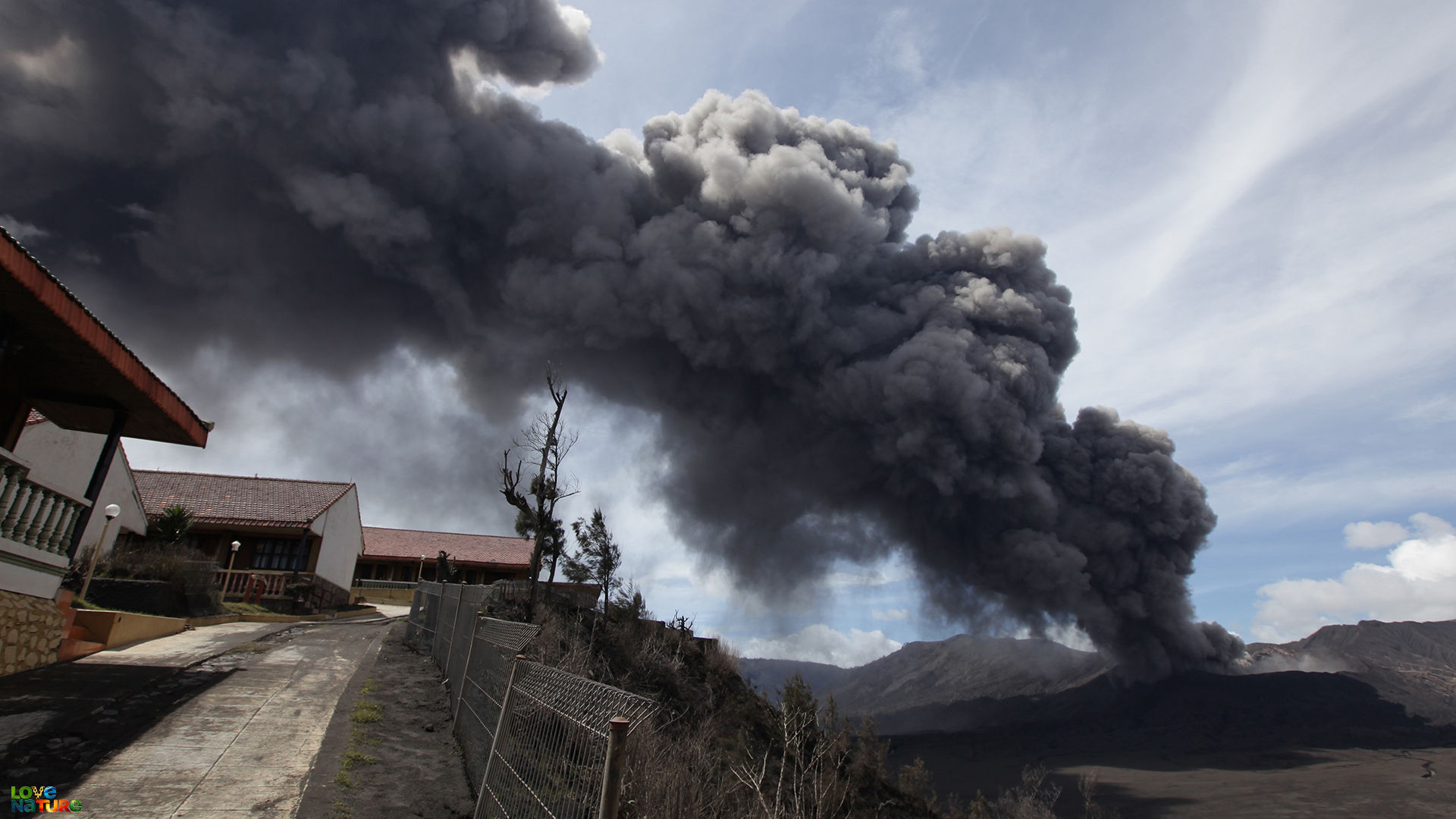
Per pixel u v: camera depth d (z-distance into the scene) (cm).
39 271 685
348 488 3064
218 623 1539
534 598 2016
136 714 683
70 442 1775
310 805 508
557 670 382
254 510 2755
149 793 503
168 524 2148
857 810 1661
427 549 3994
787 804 736
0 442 888
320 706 789
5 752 543
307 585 2208
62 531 869
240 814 484
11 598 761
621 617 2322
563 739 331
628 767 529
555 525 2356
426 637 1241
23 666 786
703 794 645
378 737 693
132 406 948
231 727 678
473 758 591
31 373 865
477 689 627
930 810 2525
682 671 2138
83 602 1211
